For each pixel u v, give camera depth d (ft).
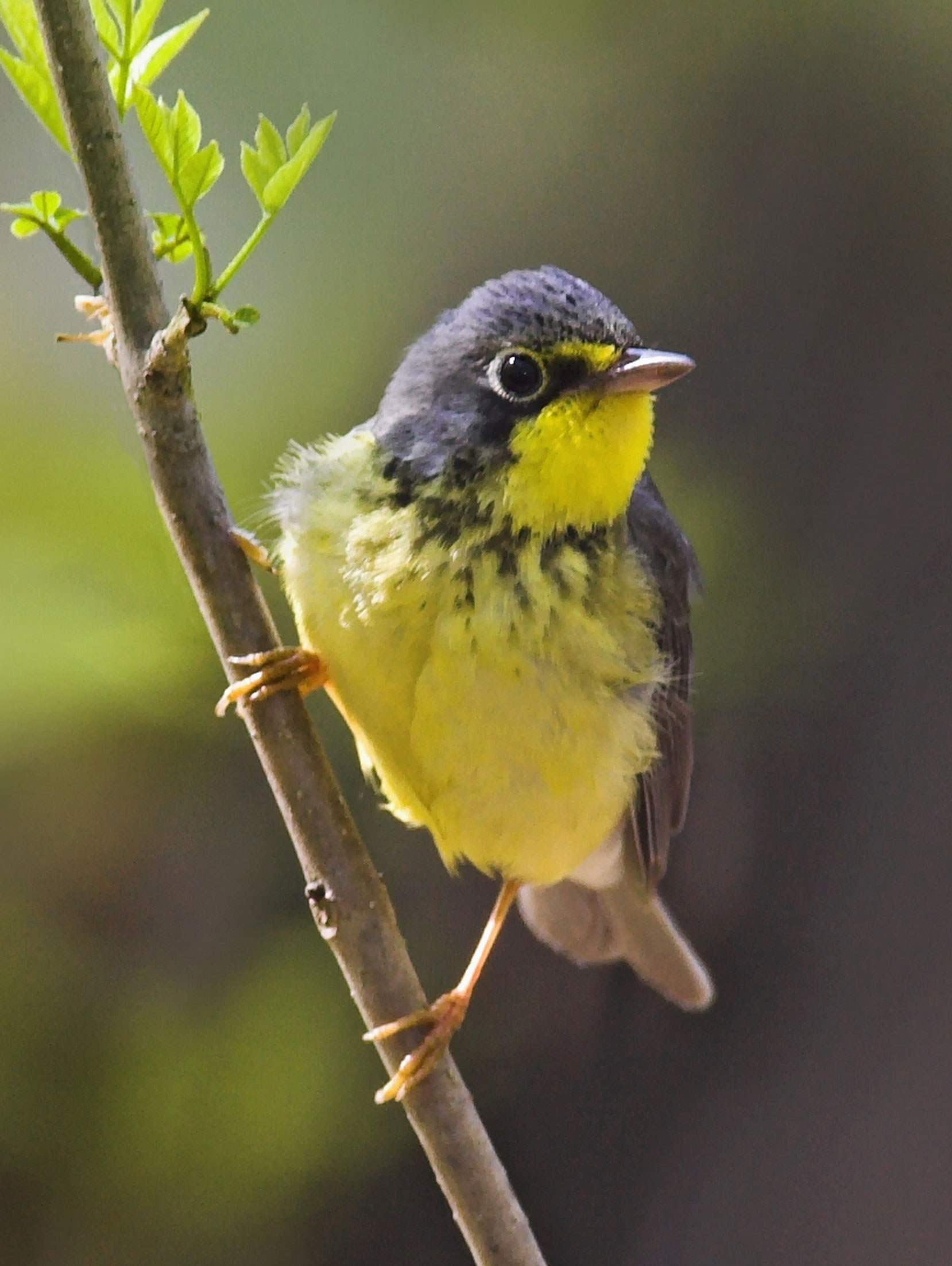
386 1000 6.77
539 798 6.87
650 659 6.88
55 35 6.70
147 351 6.72
